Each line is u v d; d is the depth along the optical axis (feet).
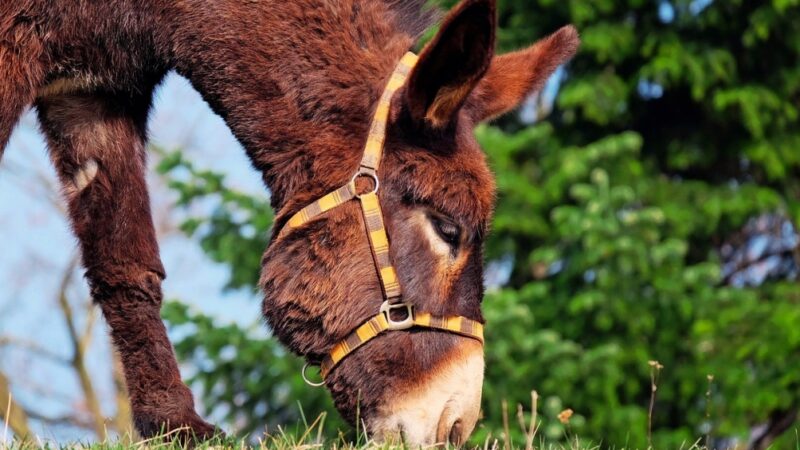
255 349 50.75
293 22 23.62
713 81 57.11
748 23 57.82
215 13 23.72
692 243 60.13
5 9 22.97
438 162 21.97
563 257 54.39
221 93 23.85
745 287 59.77
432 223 22.00
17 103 23.17
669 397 53.62
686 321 53.57
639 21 58.39
